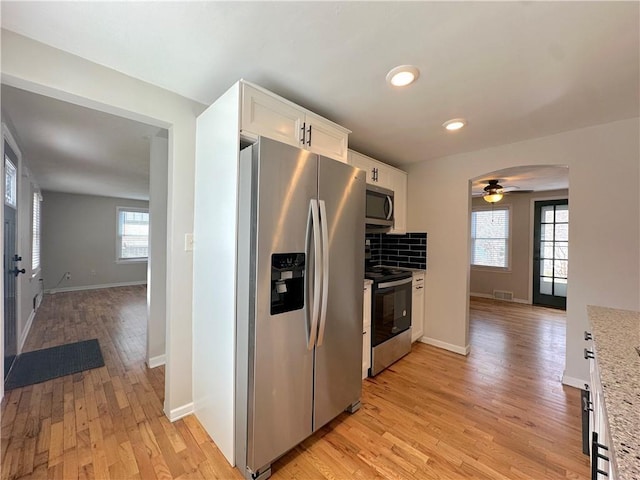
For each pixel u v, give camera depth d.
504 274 5.81
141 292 6.12
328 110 2.08
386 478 1.47
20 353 2.92
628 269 2.19
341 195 1.85
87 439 1.70
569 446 1.69
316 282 1.63
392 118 2.20
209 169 1.78
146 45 1.41
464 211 3.06
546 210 5.36
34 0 1.12
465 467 1.54
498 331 3.83
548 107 2.01
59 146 3.05
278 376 1.52
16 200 2.85
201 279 1.86
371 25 1.26
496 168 2.84
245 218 1.49
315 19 1.23
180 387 1.91
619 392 0.73
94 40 1.37
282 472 1.51
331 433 1.80
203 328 1.83
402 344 2.92
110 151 3.23
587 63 1.50
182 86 1.78
